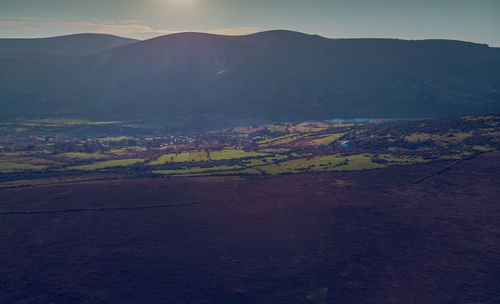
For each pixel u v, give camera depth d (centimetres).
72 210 8781
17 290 5406
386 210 8288
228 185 10519
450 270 5688
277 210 8475
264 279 5566
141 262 6156
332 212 8250
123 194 9956
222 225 7675
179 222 7888
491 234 6862
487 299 4928
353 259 6116
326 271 5753
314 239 6900
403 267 5828
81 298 5169
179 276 5700
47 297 5216
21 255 6500
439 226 7325
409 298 5009
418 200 8831
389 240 6788
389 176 10800
